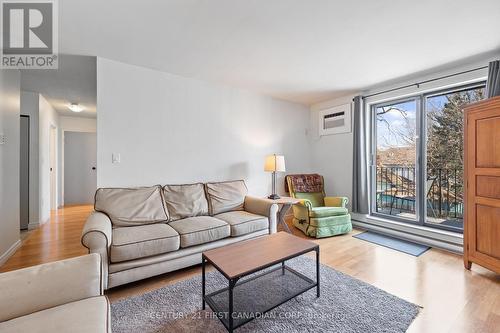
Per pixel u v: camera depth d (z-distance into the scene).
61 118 5.72
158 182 3.01
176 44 2.36
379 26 2.03
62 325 0.94
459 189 3.10
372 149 3.90
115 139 2.71
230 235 2.58
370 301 1.81
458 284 2.08
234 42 2.32
